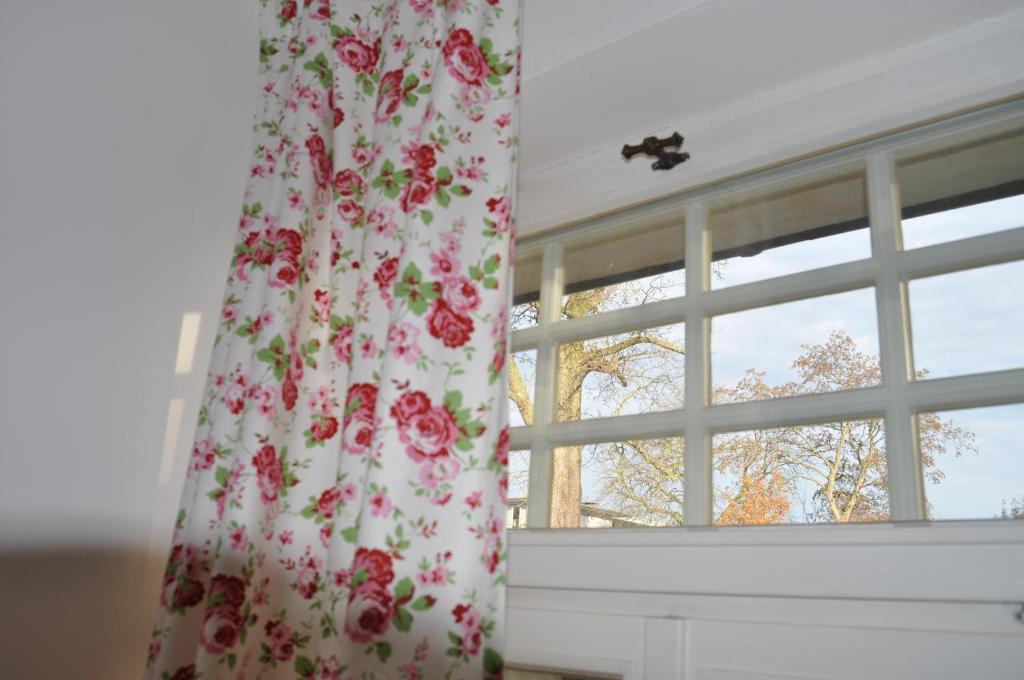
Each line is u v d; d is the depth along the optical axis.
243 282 1.25
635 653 1.05
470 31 1.13
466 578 0.90
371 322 1.06
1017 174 1.06
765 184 1.27
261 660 1.04
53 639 1.14
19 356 1.19
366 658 0.86
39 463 1.18
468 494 0.94
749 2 1.14
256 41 1.55
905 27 1.12
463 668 0.87
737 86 1.27
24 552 1.14
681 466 1.20
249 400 1.10
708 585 1.03
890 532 0.95
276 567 1.07
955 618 0.88
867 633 0.90
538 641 1.14
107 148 1.34
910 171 1.15
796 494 1.08
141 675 1.21
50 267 1.24
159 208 1.38
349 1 1.37
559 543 1.18
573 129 1.42
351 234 1.23
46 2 1.32
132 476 1.26
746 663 0.97
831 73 1.21
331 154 1.31
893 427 1.04
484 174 1.08
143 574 1.24
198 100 1.46
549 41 1.33
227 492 1.07
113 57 1.37
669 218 1.36
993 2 1.06
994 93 1.06
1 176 1.23
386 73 1.22
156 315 1.34
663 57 1.25
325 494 1.12
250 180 1.32
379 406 0.94
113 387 1.27
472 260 1.03
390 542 0.89
